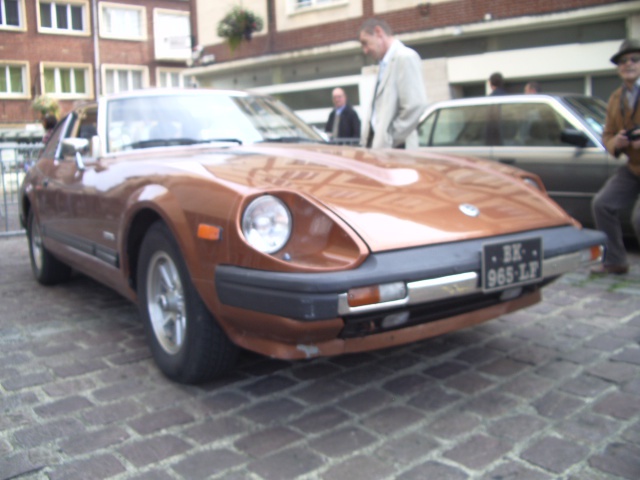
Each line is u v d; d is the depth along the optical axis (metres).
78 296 5.16
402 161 3.59
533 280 3.00
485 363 3.45
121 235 3.53
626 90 4.82
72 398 3.15
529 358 3.50
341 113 10.84
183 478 2.42
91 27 33.59
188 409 3.00
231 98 4.68
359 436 2.70
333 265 2.57
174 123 4.32
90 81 33.88
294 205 2.77
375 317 2.66
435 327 2.91
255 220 2.69
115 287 3.98
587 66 12.62
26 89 32.34
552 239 3.10
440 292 2.68
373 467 2.45
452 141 7.35
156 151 4.07
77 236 4.35
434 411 2.90
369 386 3.21
